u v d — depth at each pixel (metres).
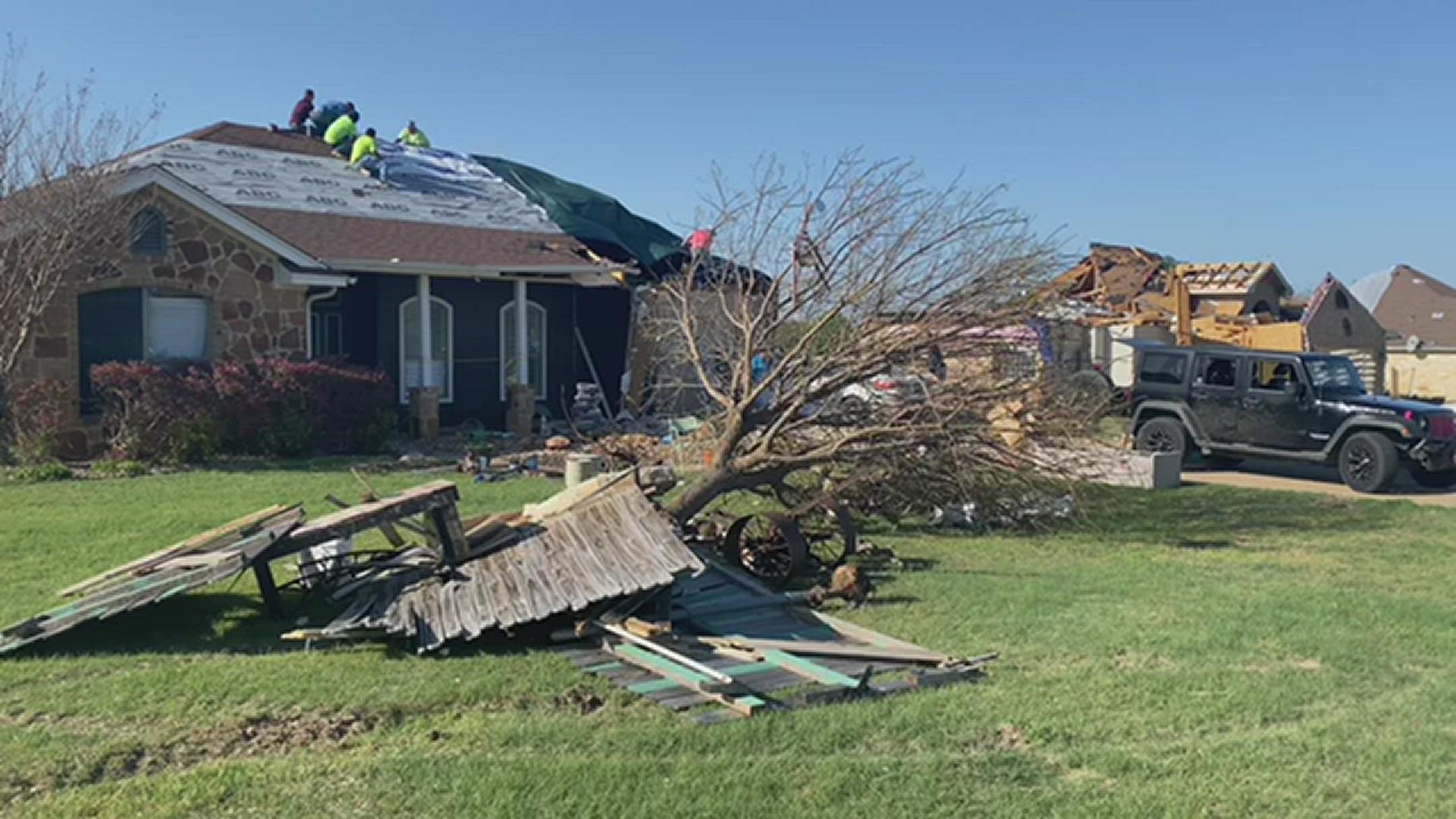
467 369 21.33
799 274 10.84
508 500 12.98
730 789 4.95
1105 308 19.77
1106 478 13.47
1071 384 12.01
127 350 16.67
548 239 22.66
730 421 10.11
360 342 20.31
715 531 10.09
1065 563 10.09
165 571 7.50
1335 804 4.89
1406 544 11.26
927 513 12.02
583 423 20.78
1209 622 7.93
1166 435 17.44
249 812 4.70
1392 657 7.14
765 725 5.75
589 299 23.66
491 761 5.25
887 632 7.73
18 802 4.80
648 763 5.23
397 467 15.85
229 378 16.28
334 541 8.84
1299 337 25.58
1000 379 10.89
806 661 6.80
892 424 10.42
